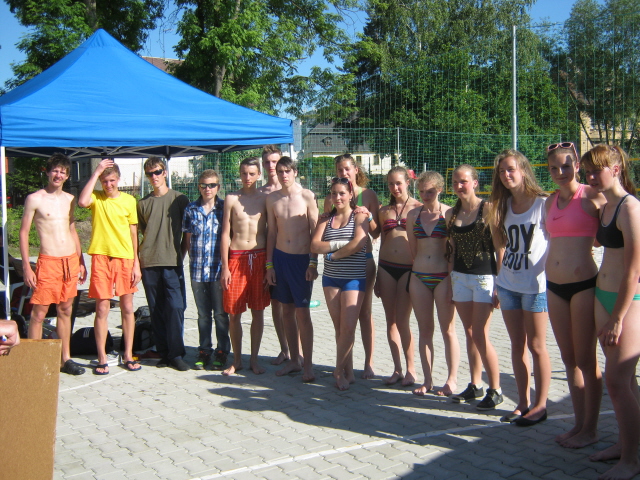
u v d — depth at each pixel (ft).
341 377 15.49
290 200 16.28
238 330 17.03
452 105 84.89
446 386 14.74
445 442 11.89
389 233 15.53
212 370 17.48
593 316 10.81
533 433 12.22
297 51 88.58
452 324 14.64
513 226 12.23
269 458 11.33
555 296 11.19
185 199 17.80
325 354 19.16
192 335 22.25
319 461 11.15
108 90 17.69
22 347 8.27
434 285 14.49
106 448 11.91
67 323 17.10
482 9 105.60
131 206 17.08
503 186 12.43
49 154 22.58
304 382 16.16
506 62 85.05
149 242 17.34
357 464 10.98
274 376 16.81
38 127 16.05
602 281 10.39
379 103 93.81
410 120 86.48
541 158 68.74
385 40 108.99
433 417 13.33
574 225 10.85
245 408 14.19
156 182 17.40
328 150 61.87
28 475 8.34
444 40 106.11
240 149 23.67
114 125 16.92
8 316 17.54
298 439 12.23
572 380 11.58
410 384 15.66
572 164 10.87
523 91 77.97
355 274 15.11
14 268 19.54
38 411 8.39
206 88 81.46
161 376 16.88
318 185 51.72
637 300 9.93
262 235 16.96
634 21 65.51
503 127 81.82
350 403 14.42
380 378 16.44
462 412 13.62
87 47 19.30
